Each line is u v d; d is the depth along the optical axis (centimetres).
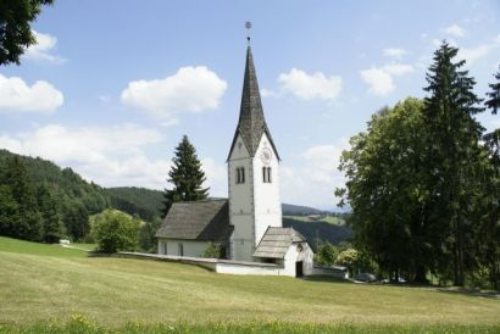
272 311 2530
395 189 5212
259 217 6012
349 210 5894
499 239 4759
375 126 5759
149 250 11806
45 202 12788
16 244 9469
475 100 4969
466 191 4881
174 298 2794
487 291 4534
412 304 3431
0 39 1956
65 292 2653
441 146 5000
